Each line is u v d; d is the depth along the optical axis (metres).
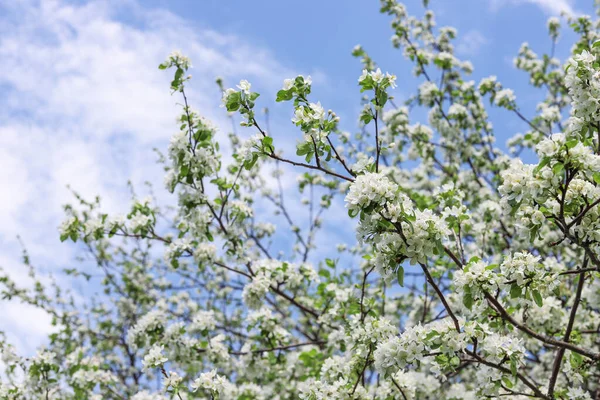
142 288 12.18
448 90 10.25
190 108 6.56
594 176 3.58
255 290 7.11
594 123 4.11
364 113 4.42
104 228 7.49
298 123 4.23
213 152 6.71
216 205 7.30
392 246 3.73
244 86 4.48
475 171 9.74
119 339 11.84
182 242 7.45
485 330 4.19
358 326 5.30
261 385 8.96
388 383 5.38
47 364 7.21
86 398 7.90
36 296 11.65
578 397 4.84
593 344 6.76
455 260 4.57
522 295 4.21
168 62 6.43
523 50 11.18
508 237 8.49
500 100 9.09
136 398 6.47
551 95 10.86
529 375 7.05
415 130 10.01
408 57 10.30
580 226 3.98
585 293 6.07
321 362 7.01
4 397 7.01
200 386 5.49
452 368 4.29
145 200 7.75
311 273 7.49
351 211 3.64
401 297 9.75
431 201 7.38
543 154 3.60
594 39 8.76
